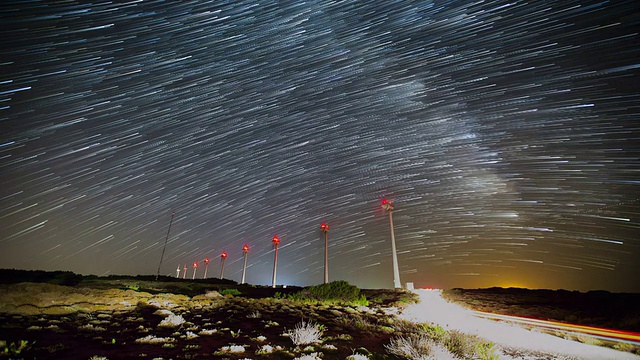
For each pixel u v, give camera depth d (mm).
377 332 11008
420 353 8469
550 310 18812
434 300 23344
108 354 6797
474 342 10500
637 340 11836
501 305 21203
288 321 11828
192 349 7539
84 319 10227
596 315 16906
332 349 8258
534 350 10719
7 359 6086
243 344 8250
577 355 10164
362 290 29312
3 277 20703
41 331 8328
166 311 12070
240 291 24391
